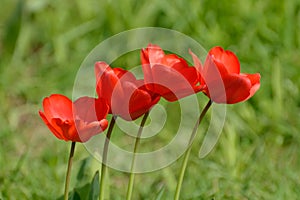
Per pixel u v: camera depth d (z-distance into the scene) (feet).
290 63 22.88
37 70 25.03
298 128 21.45
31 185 17.35
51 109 11.37
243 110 21.57
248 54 22.94
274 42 23.66
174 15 24.56
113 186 17.72
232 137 20.06
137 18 24.62
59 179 17.54
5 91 23.61
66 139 11.13
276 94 21.74
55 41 25.00
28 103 23.21
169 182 17.80
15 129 21.84
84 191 14.40
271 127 21.47
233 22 24.16
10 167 18.51
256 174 18.63
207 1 24.53
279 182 17.79
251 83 11.66
